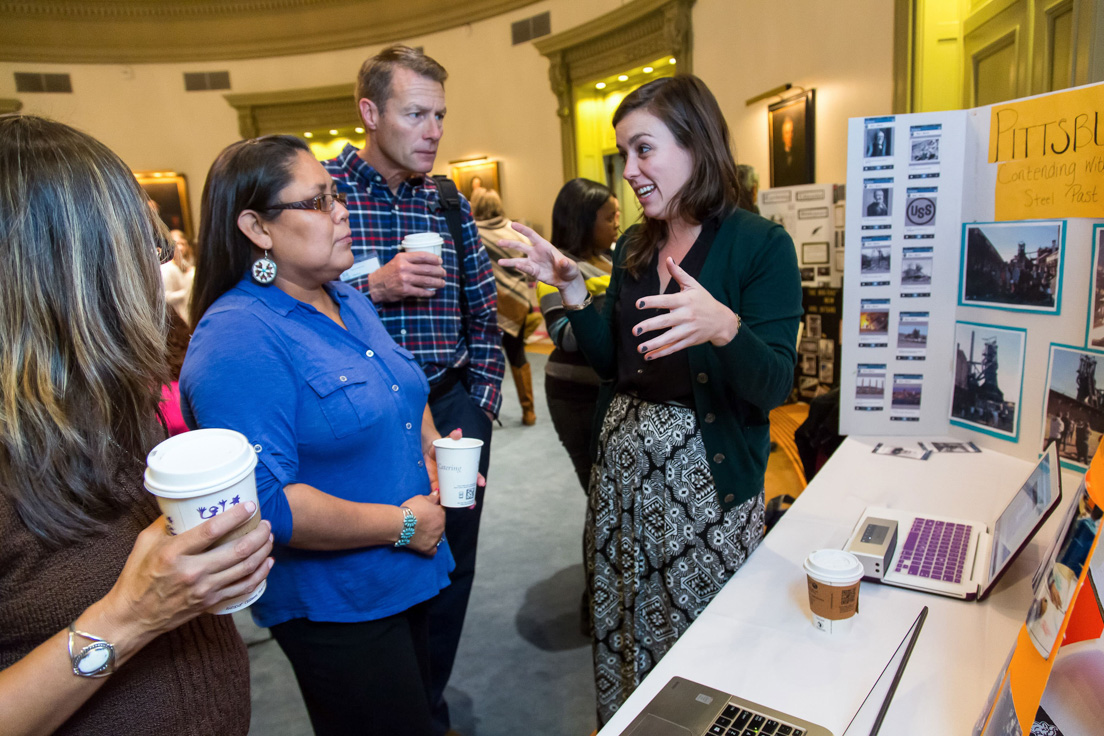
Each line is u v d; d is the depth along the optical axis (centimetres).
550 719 191
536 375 664
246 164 112
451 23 941
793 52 505
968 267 174
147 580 62
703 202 132
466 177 985
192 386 105
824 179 488
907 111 393
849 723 82
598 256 229
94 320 67
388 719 127
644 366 139
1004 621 104
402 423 127
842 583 99
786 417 442
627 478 141
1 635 64
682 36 638
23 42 993
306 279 120
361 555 121
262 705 205
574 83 819
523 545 304
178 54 1042
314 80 1041
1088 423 149
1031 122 153
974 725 80
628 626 144
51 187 65
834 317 440
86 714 68
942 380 186
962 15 364
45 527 64
